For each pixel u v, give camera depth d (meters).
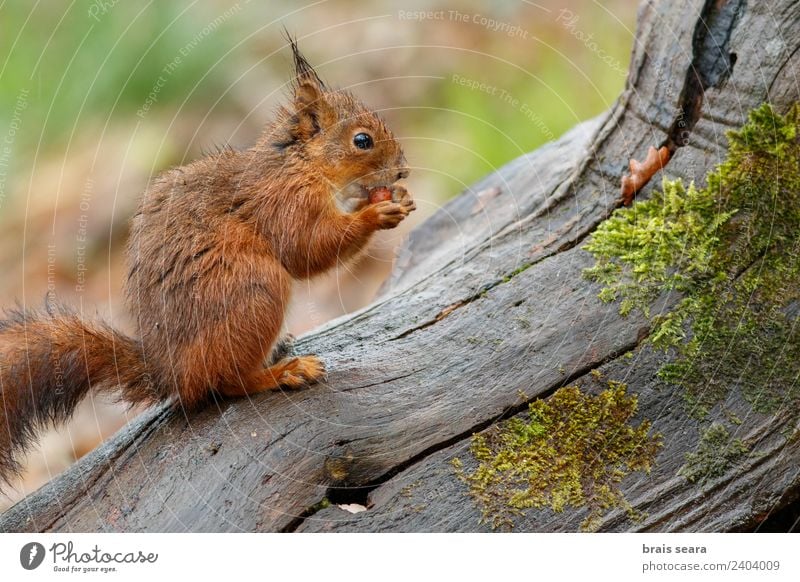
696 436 6.98
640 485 6.84
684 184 8.07
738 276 7.48
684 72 8.38
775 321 7.27
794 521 7.25
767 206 7.58
